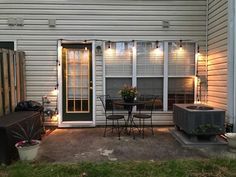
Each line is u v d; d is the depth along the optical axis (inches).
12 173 138.3
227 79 216.2
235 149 181.8
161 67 265.7
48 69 261.0
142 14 262.7
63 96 263.6
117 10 261.6
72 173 138.4
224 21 224.5
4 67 206.2
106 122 247.8
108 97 264.7
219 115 201.2
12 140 161.2
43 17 258.7
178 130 237.5
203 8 265.4
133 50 262.2
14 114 197.3
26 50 259.3
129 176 134.6
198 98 266.7
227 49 216.5
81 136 225.5
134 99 236.7
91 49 262.8
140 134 231.6
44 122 254.4
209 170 141.8
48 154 176.6
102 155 174.2
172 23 264.4
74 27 260.4
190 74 266.8
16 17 257.3
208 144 195.8
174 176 134.3
